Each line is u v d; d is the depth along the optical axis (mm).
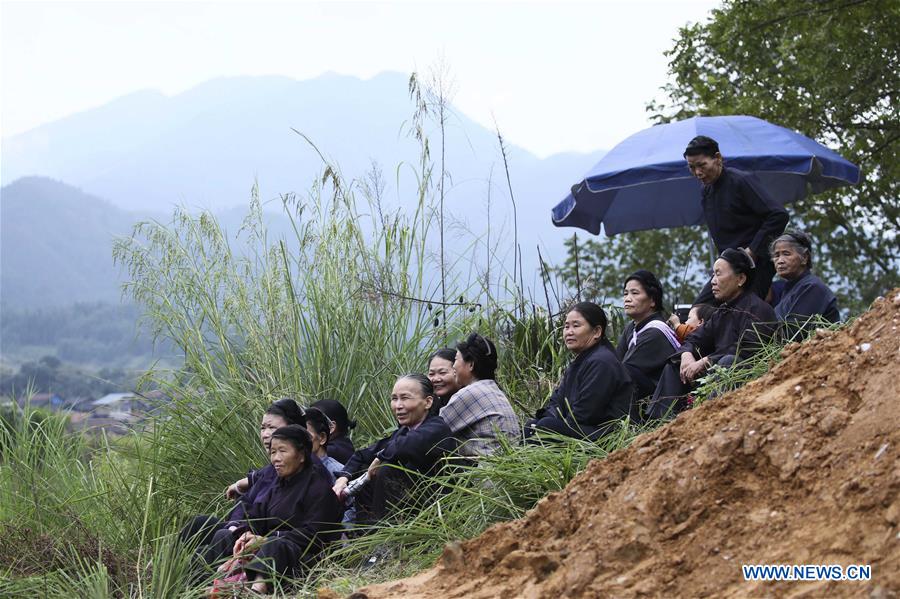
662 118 16375
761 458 3842
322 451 7125
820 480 3609
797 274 6961
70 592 5594
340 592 5059
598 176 8977
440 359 7082
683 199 10570
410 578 4602
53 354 149000
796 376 4238
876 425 3611
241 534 6176
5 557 6258
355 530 6156
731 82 15930
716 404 4324
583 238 18906
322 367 8383
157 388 8469
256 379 8344
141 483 7520
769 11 15164
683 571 3588
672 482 3922
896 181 16125
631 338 7328
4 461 7902
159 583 5555
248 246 8734
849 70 15008
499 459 5672
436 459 6277
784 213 7453
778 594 3246
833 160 8805
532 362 8727
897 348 3875
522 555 4082
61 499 7328
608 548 3807
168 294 8656
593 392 6242
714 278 6426
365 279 8594
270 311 8453
